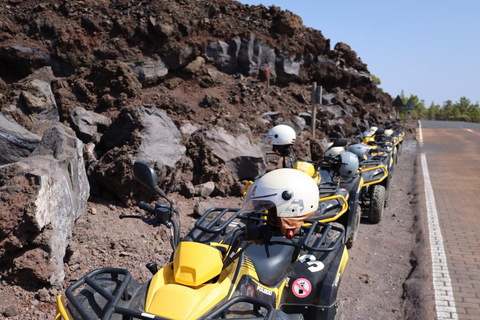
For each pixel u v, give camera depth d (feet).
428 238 25.44
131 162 23.32
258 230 10.59
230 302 8.90
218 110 48.21
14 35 44.27
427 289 18.31
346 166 22.61
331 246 13.58
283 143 21.83
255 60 63.57
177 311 8.79
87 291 9.89
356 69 86.69
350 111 71.46
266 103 55.93
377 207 28.48
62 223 16.98
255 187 10.94
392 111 107.76
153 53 50.39
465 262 21.56
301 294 12.25
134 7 52.95
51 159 17.79
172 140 27.04
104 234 20.13
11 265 15.06
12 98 27.45
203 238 13.87
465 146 85.40
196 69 54.49
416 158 65.57
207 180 29.66
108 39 48.19
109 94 35.50
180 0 62.95
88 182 22.61
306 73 71.67
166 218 10.72
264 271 11.62
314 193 10.88
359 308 16.87
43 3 48.52
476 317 16.01
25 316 14.06
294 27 69.72
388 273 20.59
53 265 15.43
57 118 28.68
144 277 17.31
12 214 14.74
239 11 70.18
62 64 44.47
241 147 31.48
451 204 34.45
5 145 20.63
